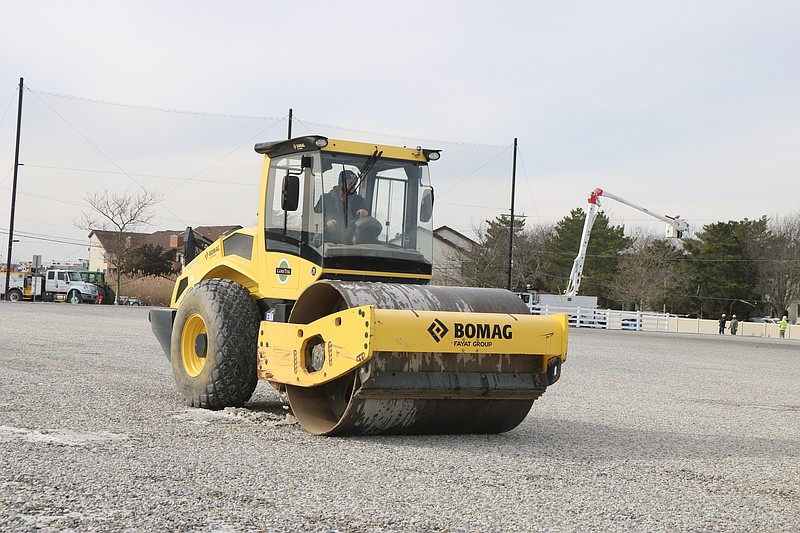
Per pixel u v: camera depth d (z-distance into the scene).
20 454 5.92
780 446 8.11
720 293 74.19
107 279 61.81
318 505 4.91
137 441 6.66
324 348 7.23
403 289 7.43
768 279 75.31
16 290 49.38
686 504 5.41
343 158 8.48
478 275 56.75
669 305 76.88
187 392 8.78
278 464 6.02
